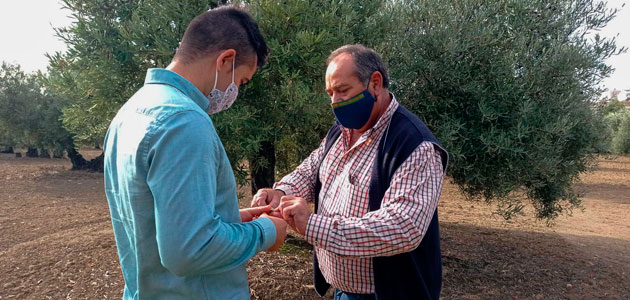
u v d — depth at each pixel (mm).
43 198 8203
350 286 1799
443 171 1596
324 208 1880
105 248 4777
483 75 4254
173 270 1006
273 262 4270
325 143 2047
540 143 4059
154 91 1147
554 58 4020
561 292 3947
